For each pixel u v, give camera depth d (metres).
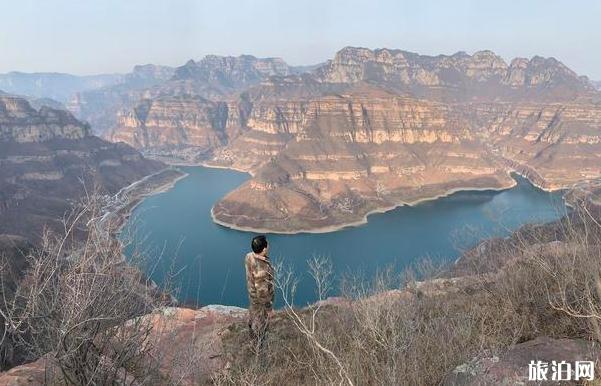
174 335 6.32
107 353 5.00
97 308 4.52
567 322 5.95
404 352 5.89
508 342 5.92
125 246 4.89
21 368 4.83
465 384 4.91
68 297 4.29
